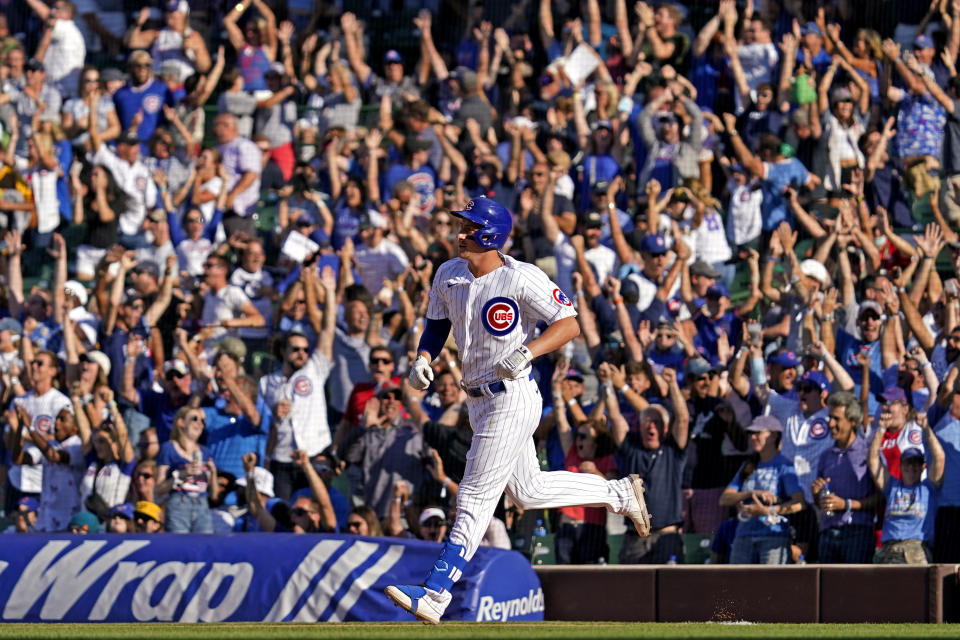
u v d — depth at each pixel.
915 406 25.56
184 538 21.50
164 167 35.75
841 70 33.81
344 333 29.56
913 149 32.03
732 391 25.77
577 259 29.30
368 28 39.34
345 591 20.28
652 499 24.58
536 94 37.12
